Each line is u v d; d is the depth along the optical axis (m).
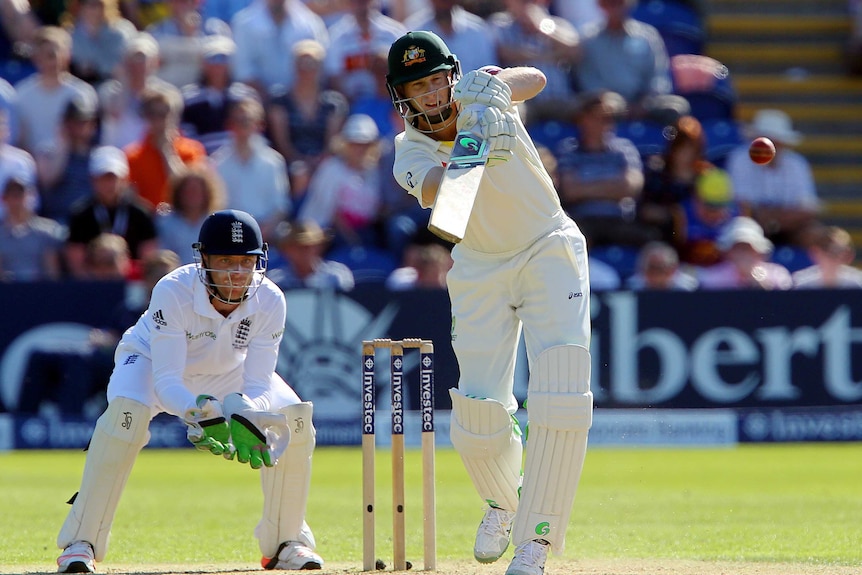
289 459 15.70
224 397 14.84
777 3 54.78
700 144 41.72
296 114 41.81
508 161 13.46
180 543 19.38
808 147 51.62
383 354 34.88
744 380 35.50
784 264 41.72
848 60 53.53
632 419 35.28
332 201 39.47
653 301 35.31
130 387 15.38
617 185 39.69
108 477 15.38
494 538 15.16
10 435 34.59
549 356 13.50
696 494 27.06
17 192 37.00
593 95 40.94
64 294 34.47
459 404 14.48
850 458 34.22
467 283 14.28
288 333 34.72
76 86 42.25
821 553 17.42
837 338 35.56
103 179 36.75
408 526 21.77
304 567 15.77
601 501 25.73
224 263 14.72
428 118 13.55
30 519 22.31
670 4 50.94
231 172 39.25
